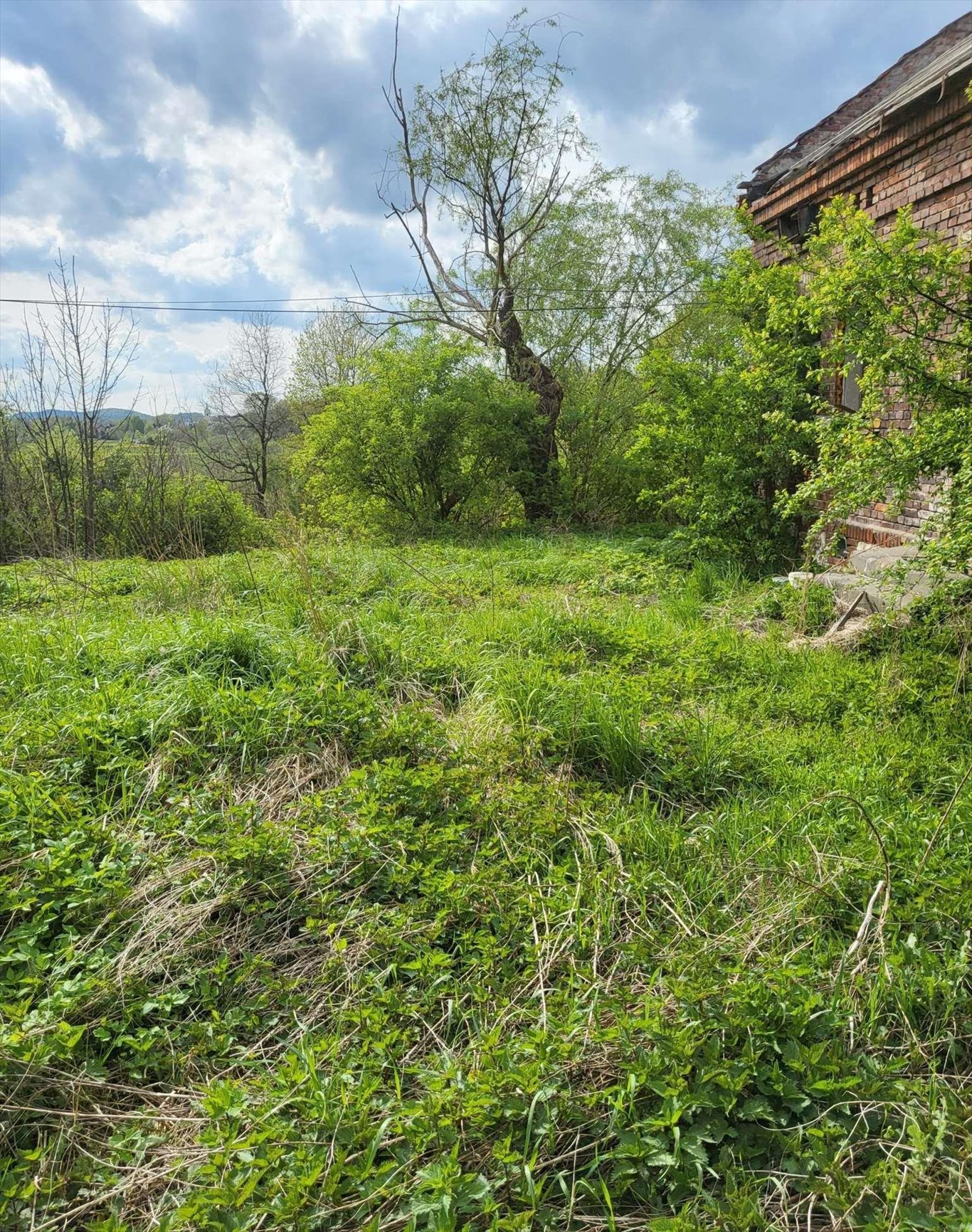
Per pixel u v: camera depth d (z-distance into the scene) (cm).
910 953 269
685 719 471
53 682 479
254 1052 253
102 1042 254
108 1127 232
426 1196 198
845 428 586
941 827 341
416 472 1655
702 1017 243
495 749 426
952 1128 212
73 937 285
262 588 775
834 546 809
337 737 430
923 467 550
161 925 293
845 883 312
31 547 1488
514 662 539
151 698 444
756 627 742
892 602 620
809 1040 238
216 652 510
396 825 347
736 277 980
